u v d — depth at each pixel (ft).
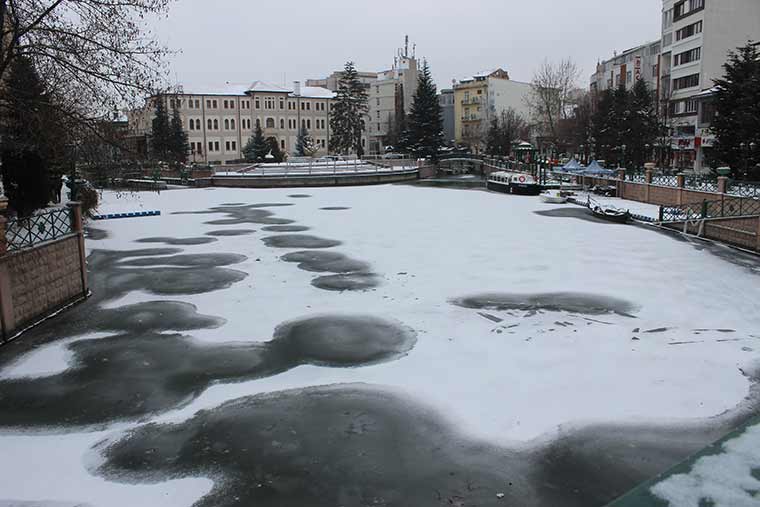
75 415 28.86
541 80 278.05
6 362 35.94
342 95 286.87
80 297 50.37
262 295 51.34
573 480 22.77
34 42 51.98
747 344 37.78
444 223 97.35
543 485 22.43
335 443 25.68
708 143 162.91
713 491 7.99
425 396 30.45
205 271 61.41
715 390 30.78
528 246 74.54
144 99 58.23
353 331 41.19
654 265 62.59
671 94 197.16
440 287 53.52
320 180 196.85
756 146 110.63
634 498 7.97
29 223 43.65
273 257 68.69
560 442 25.66
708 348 37.06
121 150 59.41
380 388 31.53
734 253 69.56
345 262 65.41
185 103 326.85
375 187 188.03
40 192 74.18
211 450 25.26
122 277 59.06
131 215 110.73
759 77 111.24
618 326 41.73
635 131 171.32
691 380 32.09
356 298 50.03
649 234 84.33
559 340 38.75
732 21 175.32
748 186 82.64
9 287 39.86
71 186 94.32
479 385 31.76
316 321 43.60
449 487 22.30
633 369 33.71
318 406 29.40
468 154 289.53
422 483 22.57
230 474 23.36
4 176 71.97
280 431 26.84
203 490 22.33
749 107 111.55
